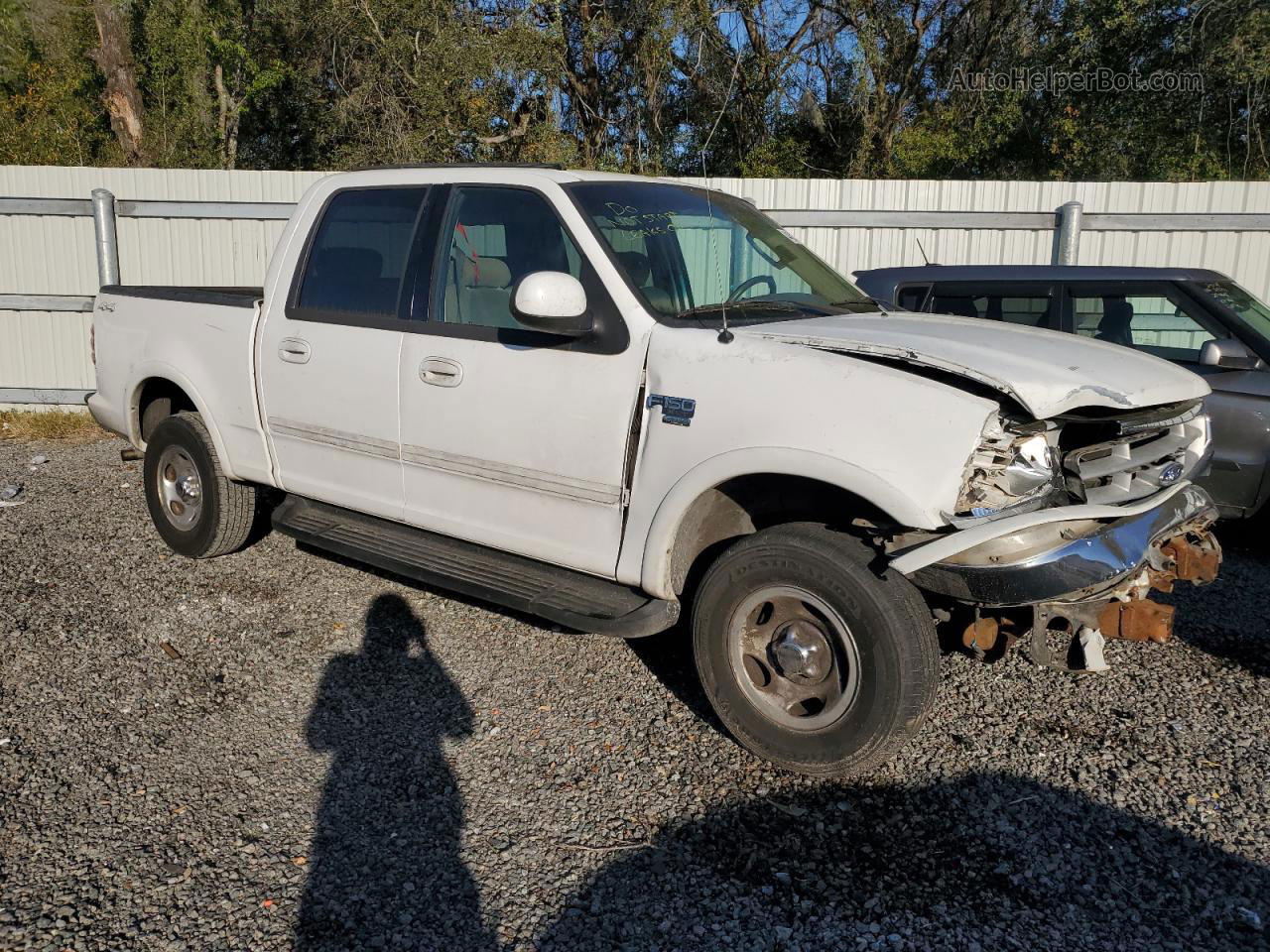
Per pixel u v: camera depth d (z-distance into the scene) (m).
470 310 4.36
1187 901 3.01
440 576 4.38
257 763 3.76
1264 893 3.05
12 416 10.45
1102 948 2.81
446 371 4.35
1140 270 6.67
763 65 21.09
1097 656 3.53
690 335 3.75
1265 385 6.02
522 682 4.45
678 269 4.21
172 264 10.45
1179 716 4.17
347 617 5.15
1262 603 5.42
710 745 3.90
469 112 19.08
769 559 3.55
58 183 10.34
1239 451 6.07
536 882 3.09
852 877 3.12
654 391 3.77
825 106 22.11
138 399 5.96
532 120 20.20
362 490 4.82
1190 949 2.81
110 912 2.92
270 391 5.09
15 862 3.13
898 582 3.37
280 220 10.37
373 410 4.65
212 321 5.38
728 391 3.59
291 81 24.41
